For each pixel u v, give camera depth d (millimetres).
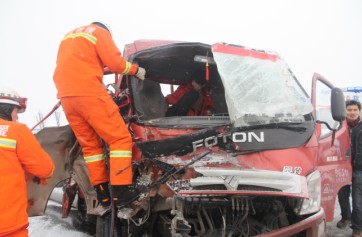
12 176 2793
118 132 3281
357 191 4895
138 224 3248
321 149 4461
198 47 3949
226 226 3074
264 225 3170
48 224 5348
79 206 5203
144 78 3941
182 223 2814
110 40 3396
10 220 2729
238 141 3332
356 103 5242
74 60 3301
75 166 4148
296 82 3904
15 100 3035
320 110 4949
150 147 3340
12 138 2812
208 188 2844
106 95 3326
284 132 3391
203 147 3328
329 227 5293
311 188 3270
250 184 2840
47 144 4156
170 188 2953
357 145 4926
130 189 3287
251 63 3771
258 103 3506
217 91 4469
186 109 4582
